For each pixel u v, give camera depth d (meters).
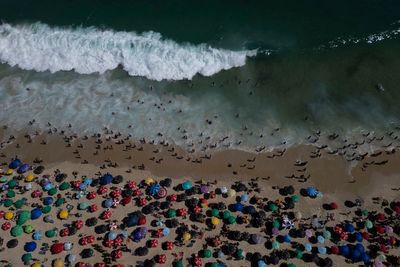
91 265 49.34
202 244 50.50
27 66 70.44
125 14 74.75
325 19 72.62
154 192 54.09
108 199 54.12
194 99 64.56
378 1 74.69
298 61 68.19
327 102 63.38
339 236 49.94
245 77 66.75
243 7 74.62
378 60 67.81
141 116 62.91
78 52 70.69
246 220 51.81
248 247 50.03
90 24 73.69
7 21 75.31
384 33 70.69
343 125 60.34
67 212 53.22
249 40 70.69
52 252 50.53
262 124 61.03
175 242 50.81
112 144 59.94
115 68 69.12
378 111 61.81
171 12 74.56
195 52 69.44
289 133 59.88
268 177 55.66
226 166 56.94
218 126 61.09
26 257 49.88
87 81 67.94
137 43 70.69
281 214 52.38
